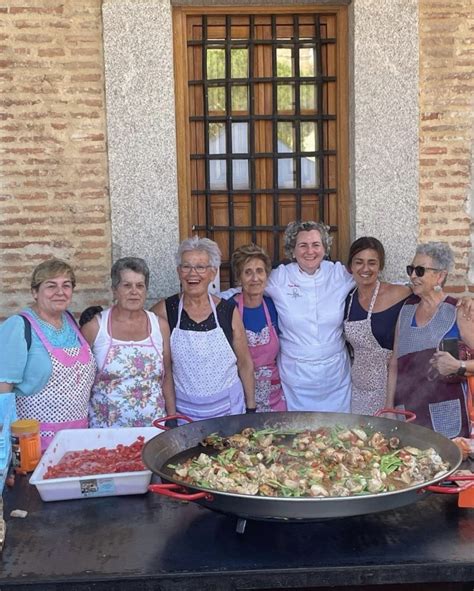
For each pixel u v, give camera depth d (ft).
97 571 7.17
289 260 14.28
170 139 14.97
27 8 14.60
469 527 8.05
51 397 11.07
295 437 9.87
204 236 15.94
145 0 14.57
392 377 13.01
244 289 13.14
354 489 7.95
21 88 14.76
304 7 15.20
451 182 15.44
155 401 12.01
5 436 8.55
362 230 15.30
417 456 8.80
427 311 12.24
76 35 14.74
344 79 15.43
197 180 15.80
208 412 12.57
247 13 15.24
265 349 13.38
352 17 14.98
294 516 7.20
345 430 9.78
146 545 7.72
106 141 14.99
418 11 14.88
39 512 8.52
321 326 13.34
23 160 14.92
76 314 15.30
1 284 15.15
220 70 15.48
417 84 15.03
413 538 7.81
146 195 15.06
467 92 15.25
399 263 15.46
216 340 12.50
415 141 15.19
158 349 12.13
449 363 11.45
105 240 15.23
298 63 15.49
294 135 15.76
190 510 8.56
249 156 15.75
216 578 7.16
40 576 7.07
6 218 15.02
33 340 10.99
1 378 10.85
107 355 11.89
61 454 9.78
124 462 9.42
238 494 7.22
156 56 14.71
